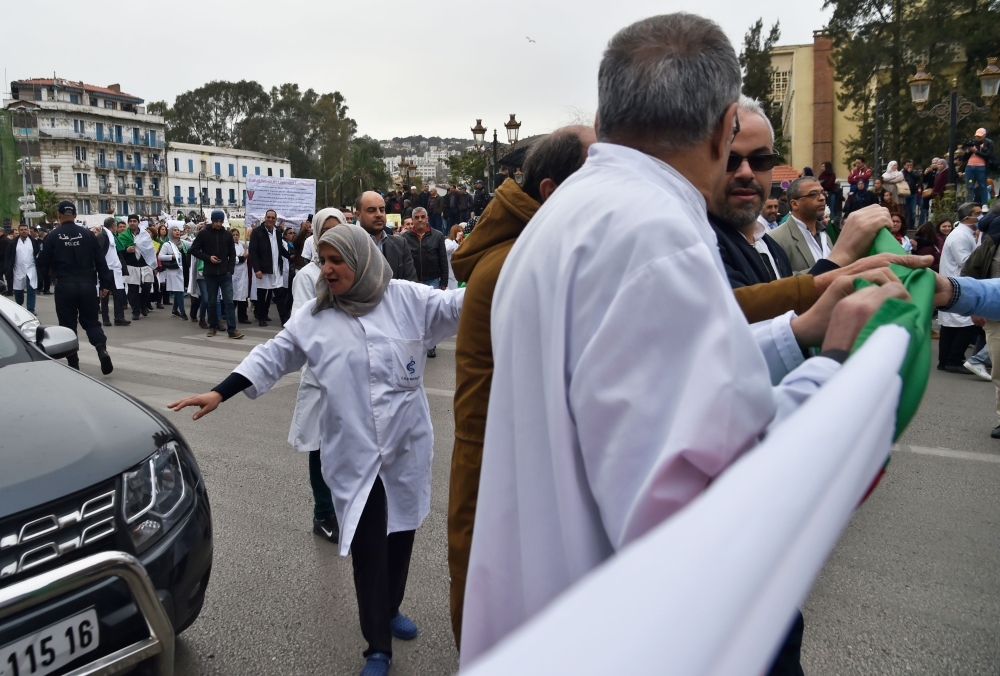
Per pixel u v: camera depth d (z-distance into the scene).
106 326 13.73
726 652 0.50
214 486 5.02
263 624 3.33
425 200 22.52
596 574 0.56
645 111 1.26
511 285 1.24
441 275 9.78
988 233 7.45
